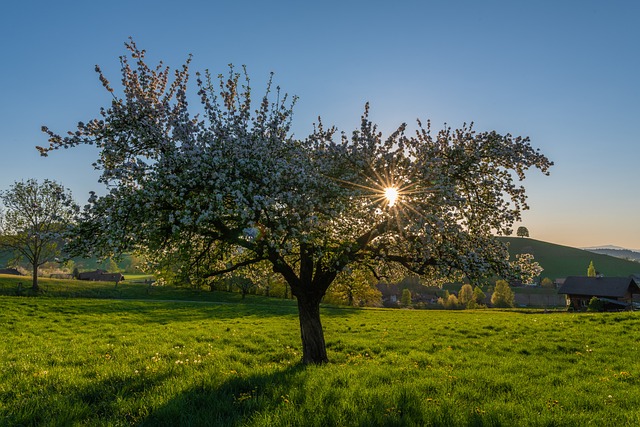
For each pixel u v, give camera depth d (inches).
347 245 498.3
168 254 499.8
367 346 772.0
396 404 319.3
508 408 326.3
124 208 398.6
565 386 427.2
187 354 623.2
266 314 1641.2
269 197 428.5
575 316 1235.2
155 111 495.8
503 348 740.7
